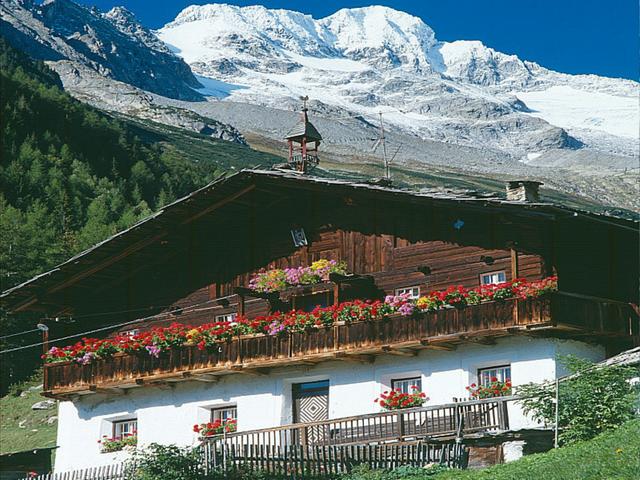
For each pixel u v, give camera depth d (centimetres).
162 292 3828
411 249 3388
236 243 3725
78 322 3944
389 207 3456
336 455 2725
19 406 5622
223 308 3697
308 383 3475
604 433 2469
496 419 2958
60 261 8212
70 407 3847
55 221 9538
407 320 3225
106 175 13038
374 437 2969
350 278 3397
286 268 3612
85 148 14012
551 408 2667
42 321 3891
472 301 3131
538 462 2377
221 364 3481
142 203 11125
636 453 2134
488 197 3322
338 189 3431
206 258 3769
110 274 3900
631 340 3259
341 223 3538
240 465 2792
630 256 3316
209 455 2838
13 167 10675
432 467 2648
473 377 3188
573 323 3062
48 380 3791
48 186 10644
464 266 3278
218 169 15312
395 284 3394
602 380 2600
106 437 3753
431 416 2939
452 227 3325
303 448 2758
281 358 3384
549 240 3142
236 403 3553
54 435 4909
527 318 3042
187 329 3581
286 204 3662
